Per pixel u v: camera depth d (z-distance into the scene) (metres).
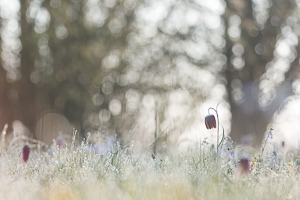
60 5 21.64
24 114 21.91
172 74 24.19
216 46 24.00
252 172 5.82
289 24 23.48
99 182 5.12
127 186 4.61
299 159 7.27
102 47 22.81
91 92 22.69
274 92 23.12
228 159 6.22
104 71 23.00
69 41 21.92
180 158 6.78
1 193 4.30
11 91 21.84
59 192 4.38
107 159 6.22
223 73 23.91
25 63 21.72
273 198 4.49
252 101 23.27
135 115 23.44
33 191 4.58
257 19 23.42
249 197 4.41
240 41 23.38
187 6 24.19
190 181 4.93
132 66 24.11
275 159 6.83
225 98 23.83
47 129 22.06
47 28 21.56
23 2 21.47
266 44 23.42
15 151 6.98
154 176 5.24
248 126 23.23
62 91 21.91
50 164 6.10
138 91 23.80
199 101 23.48
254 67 23.50
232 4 23.38
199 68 23.84
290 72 23.42
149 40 24.36
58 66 21.83
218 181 4.93
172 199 4.23
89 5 22.47
